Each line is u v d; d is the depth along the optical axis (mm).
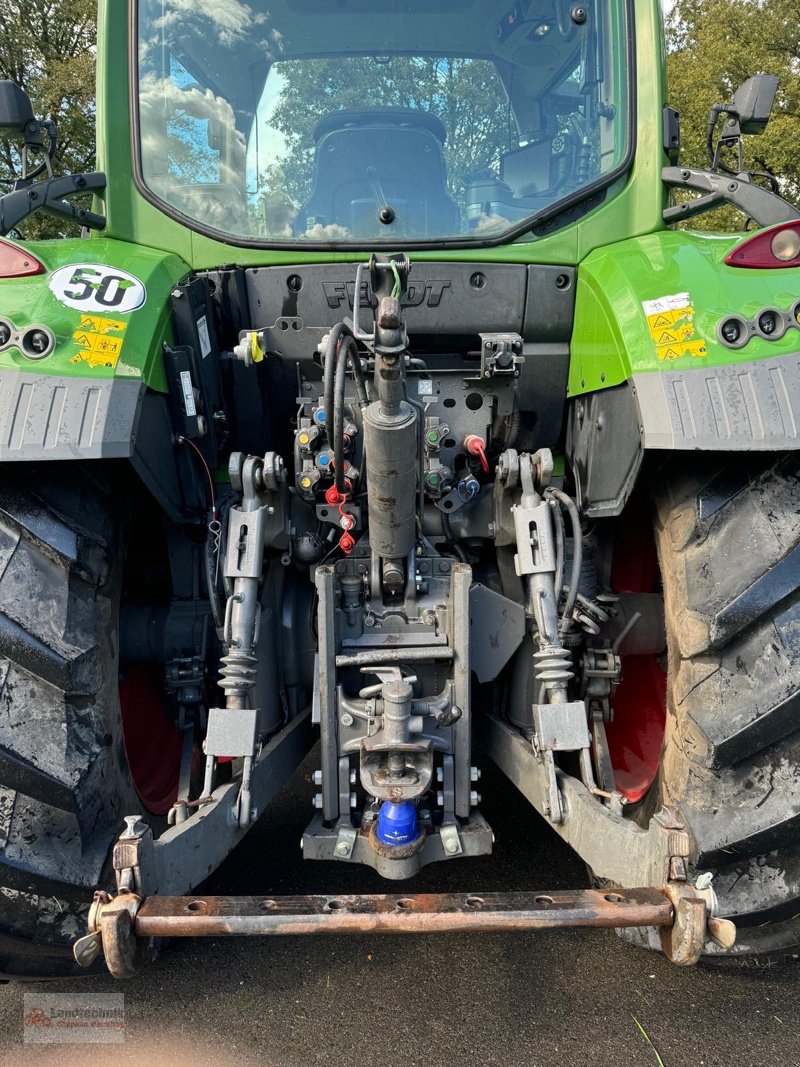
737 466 1850
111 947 1347
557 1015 1976
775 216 2229
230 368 2398
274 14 2475
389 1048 1889
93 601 1789
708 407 1745
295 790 3141
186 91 2455
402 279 1668
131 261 2098
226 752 1834
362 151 2486
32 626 1668
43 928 1649
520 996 2041
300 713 2387
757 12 19562
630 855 1560
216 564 2150
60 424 1672
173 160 2451
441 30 2484
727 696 1719
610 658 2311
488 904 1435
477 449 2254
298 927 1393
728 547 1792
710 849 1679
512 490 2320
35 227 11039
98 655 1766
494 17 2475
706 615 1748
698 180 2350
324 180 2479
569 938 2250
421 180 2484
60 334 1776
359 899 1460
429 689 2033
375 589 2104
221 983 2113
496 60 2490
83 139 15086
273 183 2471
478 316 2389
